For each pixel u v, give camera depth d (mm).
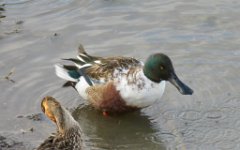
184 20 16344
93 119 13398
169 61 12867
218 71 14531
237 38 15625
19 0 17328
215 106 13445
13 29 16125
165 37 15758
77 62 13922
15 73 14508
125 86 12883
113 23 16328
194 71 14586
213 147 12141
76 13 16781
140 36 15812
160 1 17188
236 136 12430
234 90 13898
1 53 15180
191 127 12844
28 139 12367
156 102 13773
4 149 12000
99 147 12430
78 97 14062
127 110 13211
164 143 12445
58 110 11617
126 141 12641
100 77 13242
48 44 15539
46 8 17031
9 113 13242
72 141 11641
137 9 16859
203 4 16969
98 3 17141
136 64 13164
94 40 15688
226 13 16547
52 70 14656
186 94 12766
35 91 13992
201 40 15609
